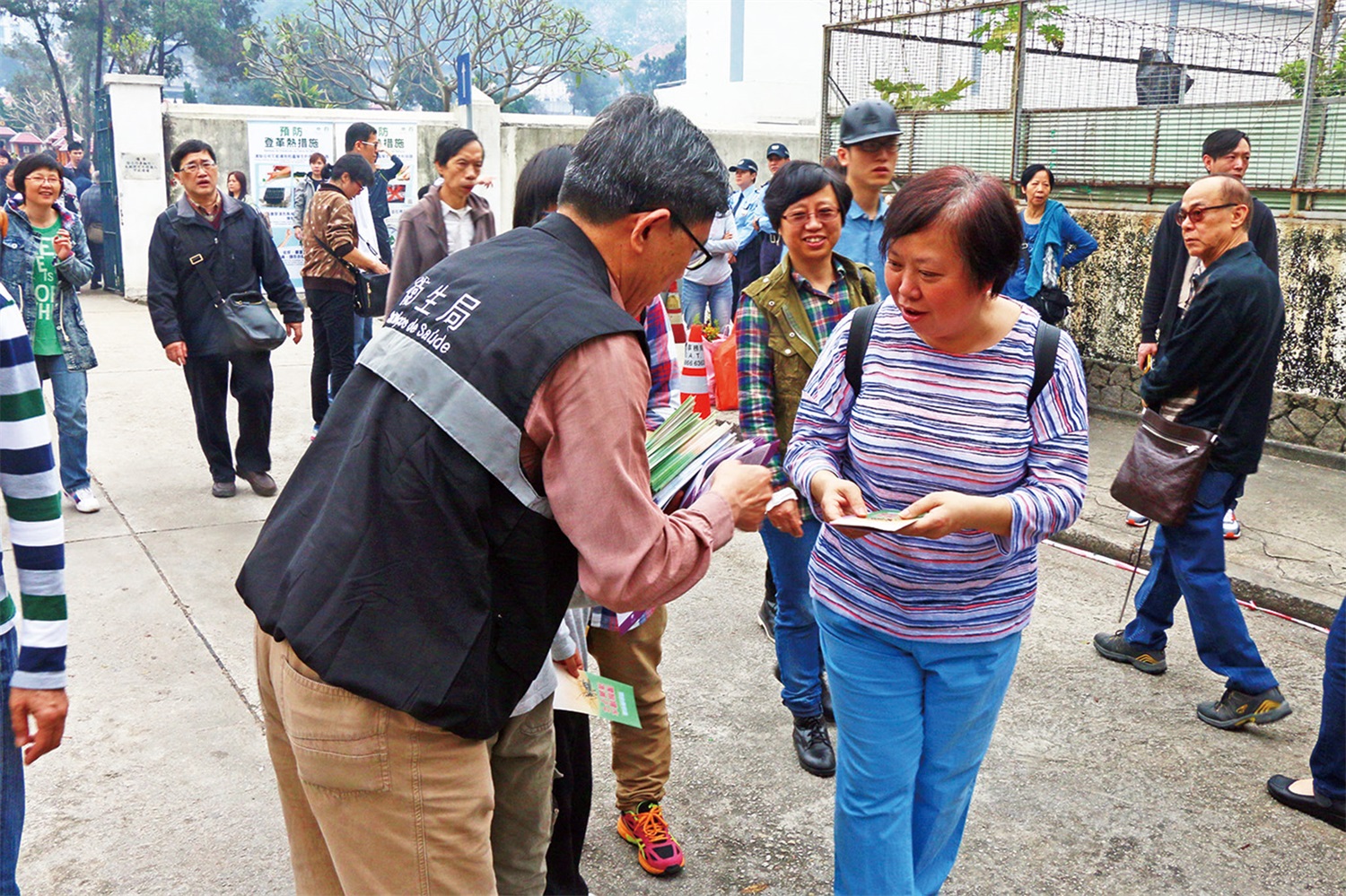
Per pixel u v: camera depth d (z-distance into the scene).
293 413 8.03
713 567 5.30
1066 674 4.15
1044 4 8.64
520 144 15.45
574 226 1.79
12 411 1.92
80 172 16.84
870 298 3.40
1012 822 3.17
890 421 2.18
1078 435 2.15
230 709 3.73
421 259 4.54
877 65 9.86
